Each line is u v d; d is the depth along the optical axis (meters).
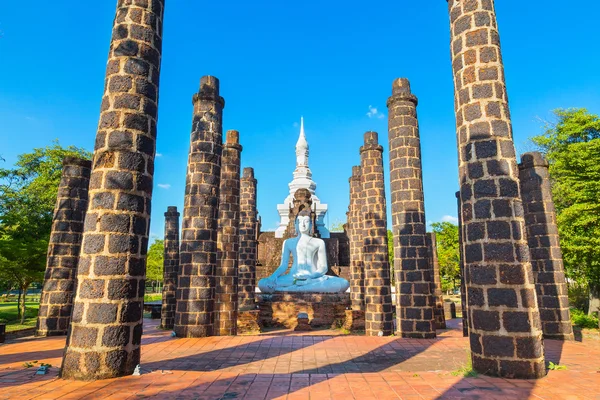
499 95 9.47
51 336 15.95
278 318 25.38
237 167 21.11
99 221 8.44
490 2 10.05
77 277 8.31
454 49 10.30
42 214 35.00
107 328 7.95
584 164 23.27
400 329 15.80
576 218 22.08
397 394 6.83
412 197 16.67
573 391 7.05
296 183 58.16
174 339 14.55
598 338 15.70
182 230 16.25
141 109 9.25
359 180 27.62
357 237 26.72
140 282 8.64
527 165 16.67
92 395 6.71
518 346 8.13
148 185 9.16
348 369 10.05
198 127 16.95
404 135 17.25
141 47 9.55
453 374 8.37
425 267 16.05
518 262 8.53
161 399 6.50
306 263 27.55
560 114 28.22
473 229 9.10
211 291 15.73
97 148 8.91
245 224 27.97
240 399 6.52
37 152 39.62
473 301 8.84
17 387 7.18
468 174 9.43
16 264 24.83
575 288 30.83
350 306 25.47
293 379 7.82
